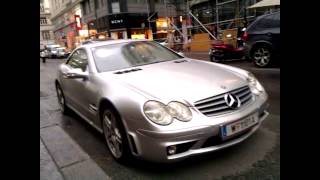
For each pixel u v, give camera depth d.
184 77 3.38
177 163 3.20
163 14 35.56
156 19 30.00
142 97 2.98
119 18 33.78
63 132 4.47
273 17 8.91
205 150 2.88
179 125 2.78
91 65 4.15
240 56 11.77
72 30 46.88
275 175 2.77
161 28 27.83
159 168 3.15
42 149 3.83
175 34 22.28
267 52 9.11
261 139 3.57
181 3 24.50
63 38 52.88
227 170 2.97
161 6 35.41
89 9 39.91
